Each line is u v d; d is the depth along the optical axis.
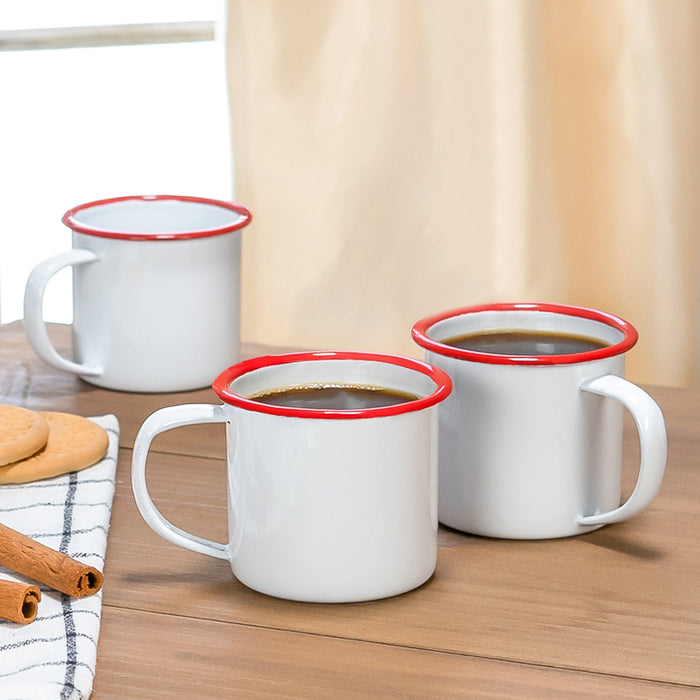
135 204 1.38
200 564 0.91
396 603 0.84
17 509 0.96
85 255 1.25
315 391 0.91
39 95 3.06
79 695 0.70
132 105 3.04
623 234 1.95
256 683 0.74
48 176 3.09
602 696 0.73
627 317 1.99
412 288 2.00
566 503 0.94
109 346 1.28
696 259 1.96
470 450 0.94
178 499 1.03
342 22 1.89
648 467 0.89
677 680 0.75
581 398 0.92
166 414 0.85
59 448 1.06
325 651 0.78
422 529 0.84
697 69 1.86
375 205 1.97
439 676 0.75
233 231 1.30
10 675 0.72
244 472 0.83
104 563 0.91
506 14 1.83
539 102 1.88
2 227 3.10
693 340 2.00
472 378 0.92
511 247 1.93
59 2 2.78
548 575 0.89
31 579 0.86
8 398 1.29
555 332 1.04
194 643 0.79
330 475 0.80
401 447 0.81
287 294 2.03
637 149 1.90
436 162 1.93
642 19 1.84
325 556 0.82
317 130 1.94
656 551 0.94
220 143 3.02
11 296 3.10
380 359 0.92
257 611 0.83
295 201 1.98
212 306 1.29
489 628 0.81
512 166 1.90
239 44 1.91
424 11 1.87
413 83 1.91
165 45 2.97
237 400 0.81
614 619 0.82
